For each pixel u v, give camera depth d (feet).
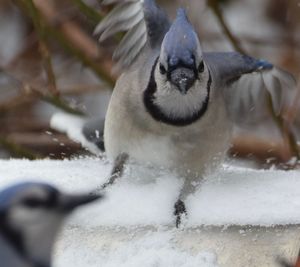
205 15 42.60
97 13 37.52
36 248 17.21
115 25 28.22
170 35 25.18
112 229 24.45
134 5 27.76
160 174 27.04
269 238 24.13
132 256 23.86
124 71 27.45
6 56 43.86
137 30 27.78
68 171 28.02
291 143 37.47
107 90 41.06
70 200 17.44
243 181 27.43
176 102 25.81
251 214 24.81
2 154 41.19
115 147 27.02
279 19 44.88
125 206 25.18
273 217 24.70
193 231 24.49
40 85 41.29
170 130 26.05
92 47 39.60
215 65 26.96
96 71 39.73
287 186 27.07
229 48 42.83
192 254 23.89
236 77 27.45
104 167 28.43
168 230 24.57
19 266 16.97
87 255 23.90
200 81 25.57
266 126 39.96
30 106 41.93
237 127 31.60
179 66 24.97
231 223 24.57
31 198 17.11
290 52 43.16
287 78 28.58
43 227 17.25
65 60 44.39
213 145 26.55
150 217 24.82
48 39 43.52
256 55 42.88
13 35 44.68
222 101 26.55
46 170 27.94
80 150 36.94
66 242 24.13
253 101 28.66
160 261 23.67
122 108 26.45
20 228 17.04
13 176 27.27
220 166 27.35
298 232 24.27
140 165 27.09
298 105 38.75
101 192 25.73
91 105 42.96
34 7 37.52
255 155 38.22
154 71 25.85
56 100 37.83
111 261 23.80
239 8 45.60
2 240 16.90
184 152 26.35
